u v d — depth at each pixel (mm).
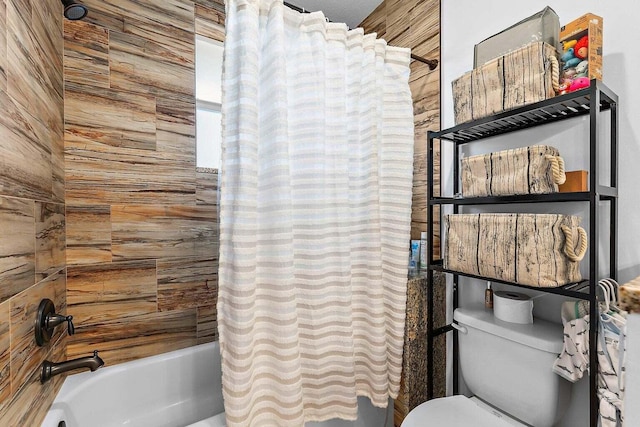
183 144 1647
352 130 1293
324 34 1192
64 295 1319
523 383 1066
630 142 979
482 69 1102
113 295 1467
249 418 1014
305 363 1183
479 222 1087
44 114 1092
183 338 1644
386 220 1354
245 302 1001
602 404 829
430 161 1312
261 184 1096
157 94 1574
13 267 811
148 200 1551
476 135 1383
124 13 1491
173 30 1623
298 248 1177
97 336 1430
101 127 1433
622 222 1000
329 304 1199
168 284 1605
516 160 998
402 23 1785
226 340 1036
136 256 1522
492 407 1207
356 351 1342
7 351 764
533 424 1054
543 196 934
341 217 1223
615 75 1007
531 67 969
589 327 848
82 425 1198
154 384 1415
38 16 1050
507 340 1114
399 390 1388
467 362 1270
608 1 1020
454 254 1177
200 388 1520
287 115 1094
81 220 1395
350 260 1258
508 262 985
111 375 1323
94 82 1417
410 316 1373
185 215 1654
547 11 996
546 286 898
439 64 1574
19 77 876
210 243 1729
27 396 886
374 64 1290
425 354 1419
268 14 1098
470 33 1431
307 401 1193
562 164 935
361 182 1312
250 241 1020
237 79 1044
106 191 1448
